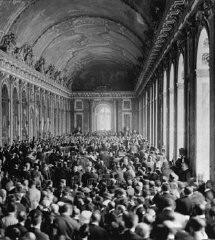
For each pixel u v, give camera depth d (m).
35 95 43.56
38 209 8.77
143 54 40.78
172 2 17.80
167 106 25.97
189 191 9.60
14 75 35.00
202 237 6.48
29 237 6.81
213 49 13.14
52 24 38.91
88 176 16.97
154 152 25.77
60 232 7.62
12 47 33.44
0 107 31.55
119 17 35.50
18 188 12.32
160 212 8.45
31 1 31.12
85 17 37.97
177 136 22.25
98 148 33.28
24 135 39.09
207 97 16.41
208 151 16.56
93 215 8.06
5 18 30.56
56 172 19.17
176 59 21.80
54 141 40.72
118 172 17.19
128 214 6.93
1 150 29.02
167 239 6.04
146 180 12.88
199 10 15.05
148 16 28.84
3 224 8.55
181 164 17.78
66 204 8.70
